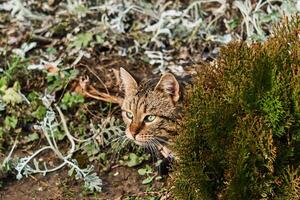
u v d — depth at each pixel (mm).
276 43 5238
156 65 7957
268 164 4977
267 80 5082
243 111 5090
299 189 5004
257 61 5094
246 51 5238
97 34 8336
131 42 8312
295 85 4973
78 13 8672
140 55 8117
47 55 8148
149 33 8398
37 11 8977
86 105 7438
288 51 5246
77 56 8086
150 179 6645
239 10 8391
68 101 7477
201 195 5270
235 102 5074
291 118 4988
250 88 5059
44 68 7855
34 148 7184
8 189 6707
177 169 5324
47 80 7781
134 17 8648
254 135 4977
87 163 6938
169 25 8297
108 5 8664
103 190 6641
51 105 7480
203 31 8266
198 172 5191
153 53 8031
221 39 8062
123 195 6562
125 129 6910
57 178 6809
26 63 8016
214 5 8766
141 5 8617
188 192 5293
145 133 6473
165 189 6441
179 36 8289
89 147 7039
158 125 6453
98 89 7637
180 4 8781
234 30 8195
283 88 4996
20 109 7480
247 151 4992
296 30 5402
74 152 7043
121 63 7992
